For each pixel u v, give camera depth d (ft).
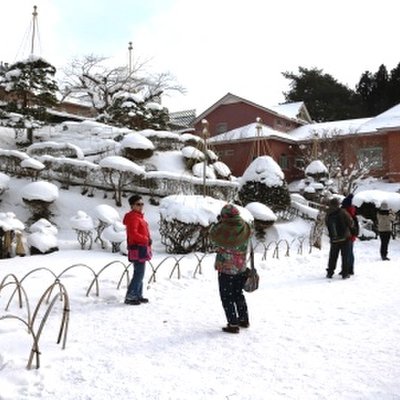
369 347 15.05
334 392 11.48
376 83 162.30
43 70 70.95
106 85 114.52
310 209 57.41
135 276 21.22
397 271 31.53
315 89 165.89
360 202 57.16
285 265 34.42
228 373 12.75
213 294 23.75
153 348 14.88
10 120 69.72
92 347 14.90
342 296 23.22
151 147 65.21
